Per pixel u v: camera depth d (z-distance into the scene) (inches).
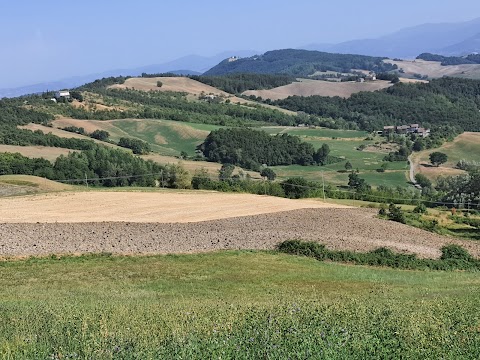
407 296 882.8
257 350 421.1
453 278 1186.0
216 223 1758.1
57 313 631.8
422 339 462.6
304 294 917.8
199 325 521.0
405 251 1461.6
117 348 430.3
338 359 404.2
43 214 1823.3
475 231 2025.1
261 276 1120.2
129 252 1337.4
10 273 1120.2
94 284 1027.3
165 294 919.0
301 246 1402.6
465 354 429.7
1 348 449.7
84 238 1460.4
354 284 1057.5
